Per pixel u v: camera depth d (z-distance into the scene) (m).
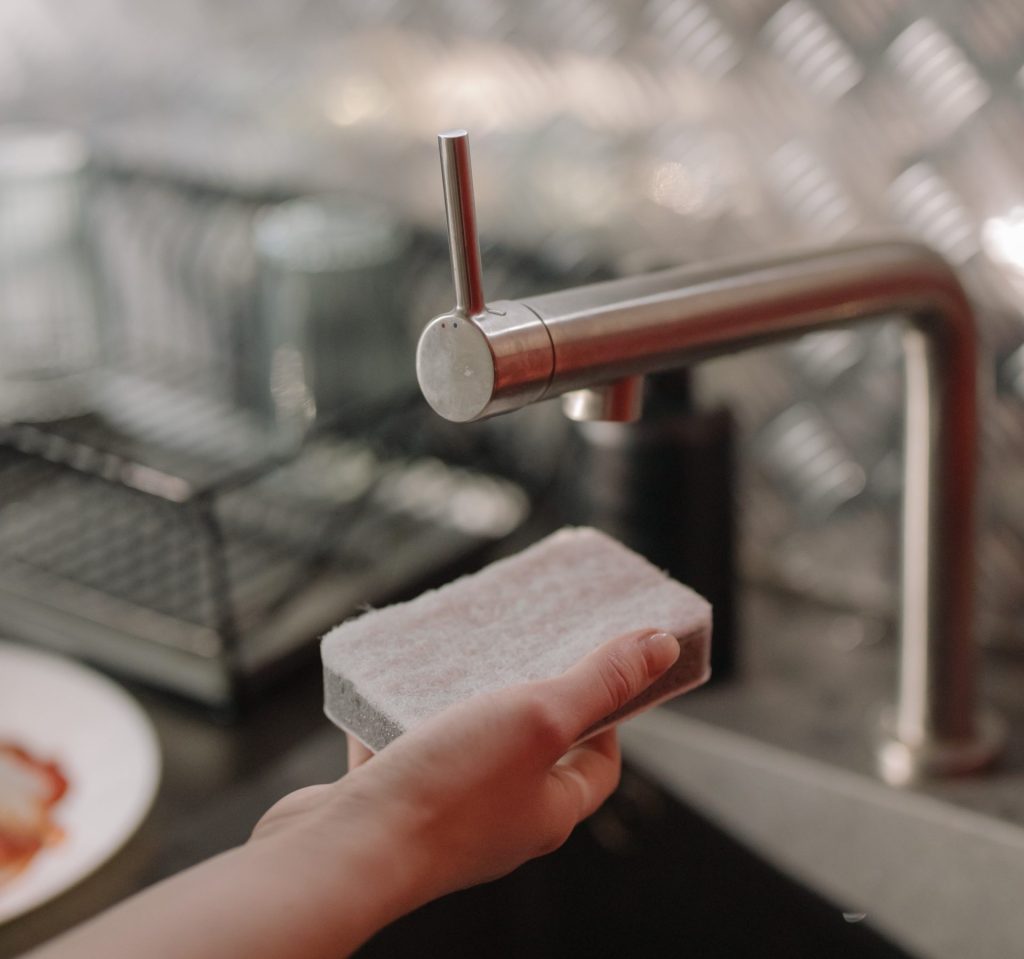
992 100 0.96
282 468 1.24
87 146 1.53
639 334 0.64
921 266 0.77
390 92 1.28
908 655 0.92
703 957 0.98
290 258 1.19
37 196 1.35
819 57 1.01
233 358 1.47
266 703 1.06
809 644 1.10
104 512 1.26
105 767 0.95
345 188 1.36
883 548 1.11
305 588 1.14
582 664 0.62
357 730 0.66
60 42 1.52
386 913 0.58
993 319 0.99
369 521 1.25
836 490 1.12
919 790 0.91
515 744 0.60
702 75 1.06
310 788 0.62
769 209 1.06
